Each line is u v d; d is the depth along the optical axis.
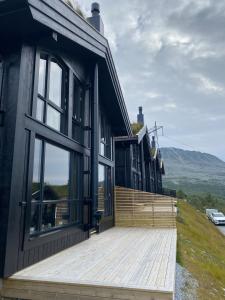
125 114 10.55
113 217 10.29
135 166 16.11
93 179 7.05
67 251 5.61
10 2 4.00
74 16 5.71
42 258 4.83
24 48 4.54
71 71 6.67
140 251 5.64
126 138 12.88
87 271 4.14
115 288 3.52
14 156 4.09
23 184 4.33
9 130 4.18
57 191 5.67
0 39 4.55
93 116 7.36
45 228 5.07
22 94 4.39
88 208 7.11
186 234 15.34
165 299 3.34
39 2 4.33
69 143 6.25
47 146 5.30
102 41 7.35
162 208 10.14
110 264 4.57
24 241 4.25
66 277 3.85
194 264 9.70
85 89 7.66
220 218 33.50
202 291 7.32
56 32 5.00
